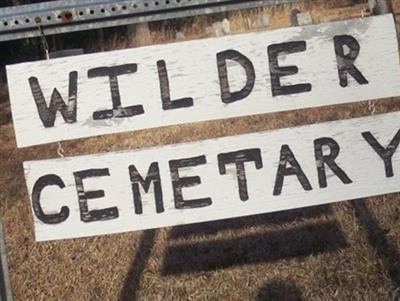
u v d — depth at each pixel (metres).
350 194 2.95
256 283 4.49
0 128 10.71
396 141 2.94
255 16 13.82
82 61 2.84
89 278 4.89
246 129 7.53
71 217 2.91
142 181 2.90
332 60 2.89
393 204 5.20
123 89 2.86
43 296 4.76
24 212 6.23
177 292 4.52
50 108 2.86
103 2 2.78
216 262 4.84
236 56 2.86
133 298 4.54
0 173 7.77
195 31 15.70
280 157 2.91
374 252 4.60
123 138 8.10
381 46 2.90
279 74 2.88
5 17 2.80
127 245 5.21
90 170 2.89
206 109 2.88
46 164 2.89
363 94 2.92
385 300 4.16
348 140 2.93
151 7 2.79
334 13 13.13
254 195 2.92
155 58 2.85
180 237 5.21
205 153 2.89
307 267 4.57
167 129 7.96
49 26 2.83
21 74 2.85
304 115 7.46
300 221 5.21
